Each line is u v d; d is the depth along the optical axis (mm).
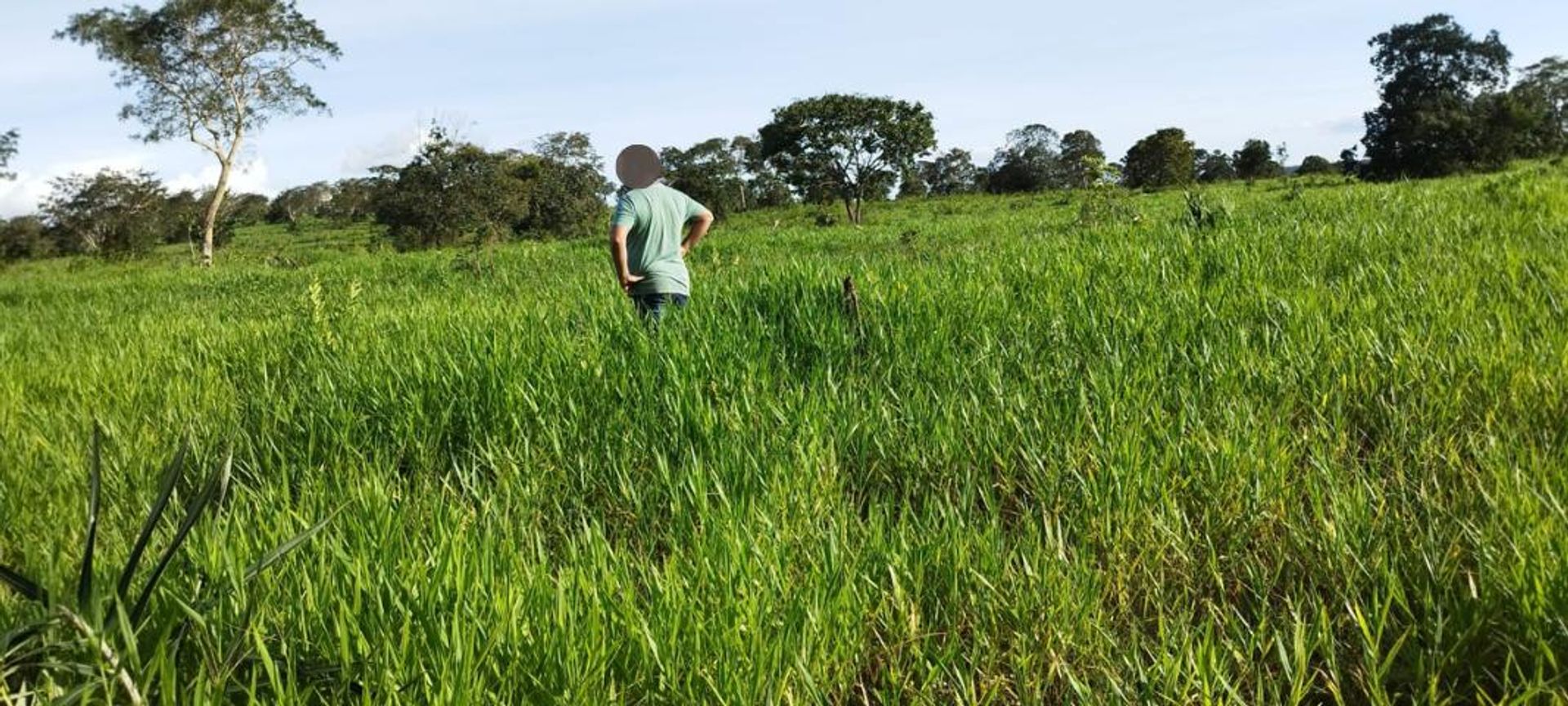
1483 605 1926
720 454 3033
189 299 13922
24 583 1497
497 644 1800
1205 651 1832
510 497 2881
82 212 58500
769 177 74062
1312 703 1905
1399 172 61531
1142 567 2332
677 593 2014
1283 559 2303
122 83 39031
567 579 2070
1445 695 1809
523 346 4496
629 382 3902
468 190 40500
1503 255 5574
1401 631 2000
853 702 1989
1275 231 7359
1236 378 3586
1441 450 2844
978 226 20578
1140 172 74500
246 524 2443
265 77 40969
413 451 3543
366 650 1770
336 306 6973
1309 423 3266
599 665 1771
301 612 1929
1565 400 3033
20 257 63812
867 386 3869
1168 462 2771
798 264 6453
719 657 1808
